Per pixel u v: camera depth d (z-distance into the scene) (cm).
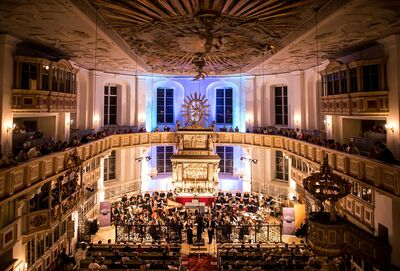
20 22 1063
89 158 1683
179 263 1365
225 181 2709
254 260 1370
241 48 1551
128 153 2541
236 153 2739
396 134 1157
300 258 1394
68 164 1293
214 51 1625
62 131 1667
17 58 1226
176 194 2330
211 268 1479
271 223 2042
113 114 2525
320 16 1021
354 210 1456
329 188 841
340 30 1136
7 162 928
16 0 867
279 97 2505
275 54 1619
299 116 2164
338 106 1456
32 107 1273
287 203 2241
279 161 2488
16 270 1127
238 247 1630
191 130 2441
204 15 1050
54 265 1459
